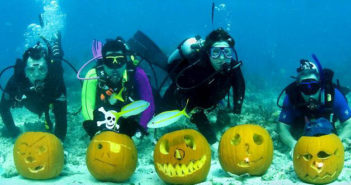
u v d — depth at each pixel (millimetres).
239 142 2943
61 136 4492
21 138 3041
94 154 2896
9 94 4559
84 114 4023
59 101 4418
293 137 4363
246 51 40406
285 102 4176
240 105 4500
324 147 2756
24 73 4277
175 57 5117
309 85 3684
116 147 2889
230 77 4281
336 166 2760
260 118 5434
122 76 4258
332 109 3916
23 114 7734
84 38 65250
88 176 3262
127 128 3771
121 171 2891
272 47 47562
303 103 3867
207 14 70312
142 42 6871
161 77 9180
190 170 2805
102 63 4254
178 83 4484
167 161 2811
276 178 2996
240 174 2994
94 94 4203
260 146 2914
